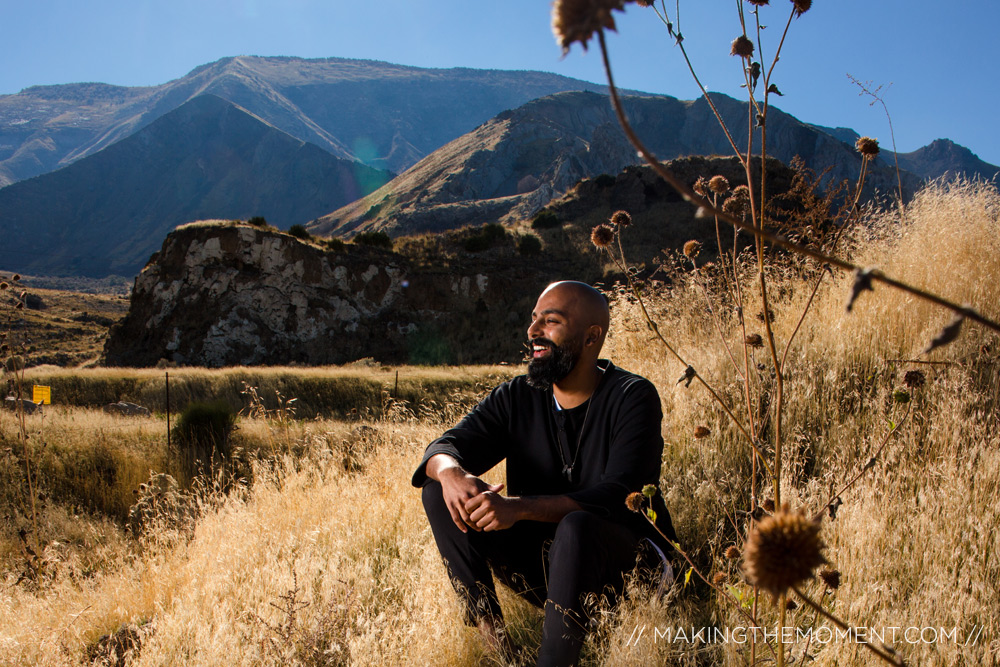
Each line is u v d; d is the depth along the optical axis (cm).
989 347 389
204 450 1054
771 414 359
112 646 286
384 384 1927
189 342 4091
